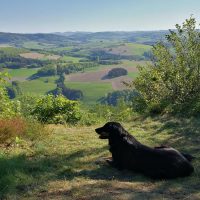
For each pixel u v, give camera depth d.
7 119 12.29
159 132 13.31
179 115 16.20
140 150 8.61
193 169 8.43
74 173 8.53
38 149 10.35
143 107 19.34
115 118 17.22
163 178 8.13
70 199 6.87
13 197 6.89
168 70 20.03
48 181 7.85
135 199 6.91
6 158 8.95
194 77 19.06
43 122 14.80
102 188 7.51
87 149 10.66
